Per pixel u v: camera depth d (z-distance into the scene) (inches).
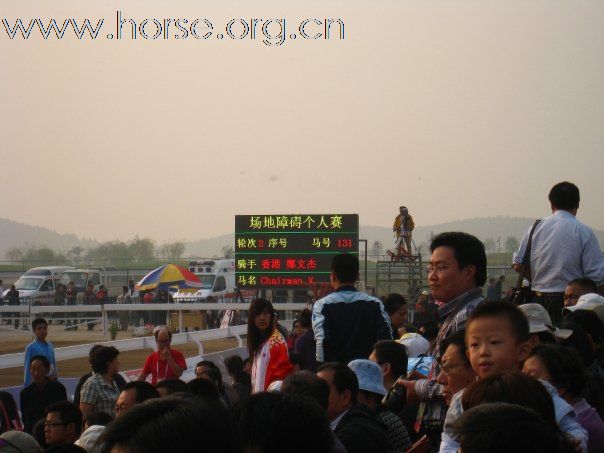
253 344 341.4
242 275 1115.9
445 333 213.5
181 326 1444.4
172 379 306.7
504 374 136.2
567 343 222.2
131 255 7509.8
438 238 217.2
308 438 122.0
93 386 406.3
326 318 316.2
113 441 93.3
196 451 93.4
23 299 1862.7
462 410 139.6
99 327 1681.8
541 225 317.1
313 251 1107.9
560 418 147.6
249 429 121.9
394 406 240.1
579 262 309.9
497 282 1094.4
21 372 908.6
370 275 1808.6
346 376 223.9
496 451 107.2
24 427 458.6
